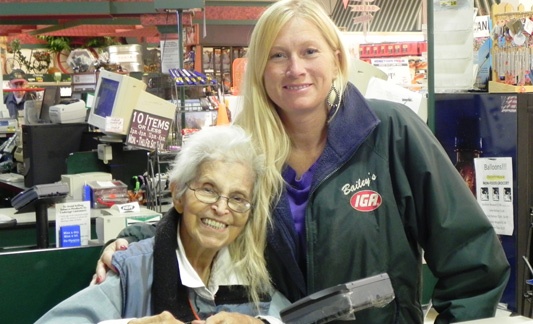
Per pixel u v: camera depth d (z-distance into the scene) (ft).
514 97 9.04
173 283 6.31
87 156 16.14
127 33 33.19
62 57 35.42
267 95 6.63
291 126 6.63
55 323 5.89
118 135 16.21
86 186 14.52
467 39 10.58
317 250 6.41
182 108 15.97
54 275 7.80
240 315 5.66
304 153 6.67
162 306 6.28
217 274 6.58
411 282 6.66
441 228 6.38
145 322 5.42
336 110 6.56
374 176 6.45
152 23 23.82
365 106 6.53
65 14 24.11
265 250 6.68
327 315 4.92
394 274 6.54
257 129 6.61
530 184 9.15
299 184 6.61
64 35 34.27
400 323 6.65
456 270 6.45
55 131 17.56
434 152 6.49
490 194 9.38
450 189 6.43
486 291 6.46
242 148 6.38
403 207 6.53
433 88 9.53
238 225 6.38
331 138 6.46
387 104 6.66
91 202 14.44
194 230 6.29
